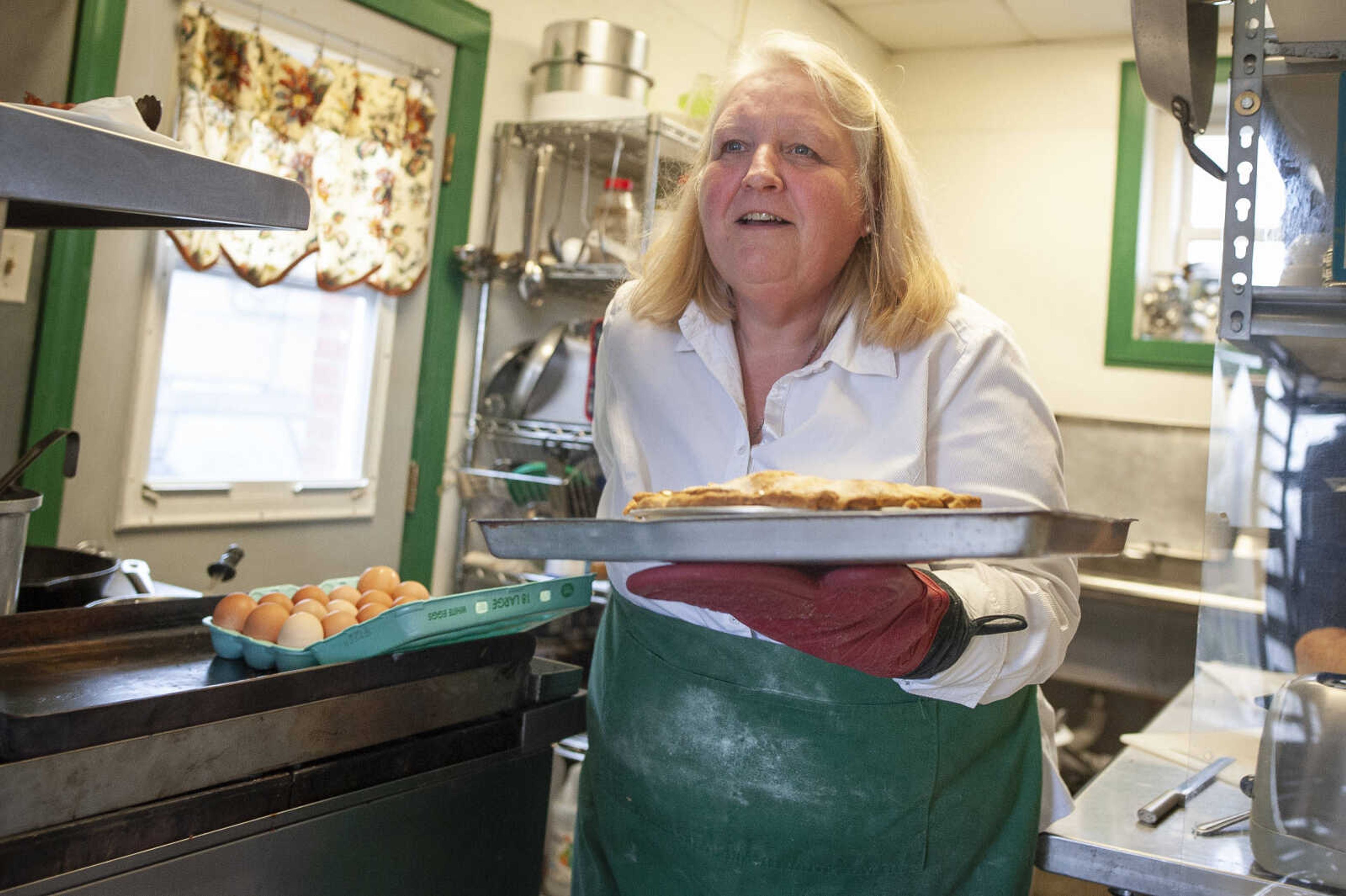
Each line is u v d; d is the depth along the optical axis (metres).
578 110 2.58
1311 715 0.93
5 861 0.76
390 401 2.54
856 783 0.98
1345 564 0.98
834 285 1.09
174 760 0.87
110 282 1.96
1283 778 0.95
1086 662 3.36
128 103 0.90
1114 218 3.70
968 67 4.00
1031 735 1.08
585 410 2.50
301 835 0.96
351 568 2.49
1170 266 3.70
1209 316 3.58
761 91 1.02
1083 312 3.75
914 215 1.08
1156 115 3.71
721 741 1.01
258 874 0.93
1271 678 1.03
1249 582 1.03
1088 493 3.55
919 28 3.85
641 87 2.66
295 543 2.36
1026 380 1.04
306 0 2.20
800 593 0.70
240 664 1.07
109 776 0.82
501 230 2.72
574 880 1.20
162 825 0.86
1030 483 1.00
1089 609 3.35
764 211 0.99
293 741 0.96
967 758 1.01
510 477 2.55
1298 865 0.94
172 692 0.87
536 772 1.23
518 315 2.81
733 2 3.42
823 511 0.71
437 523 2.67
